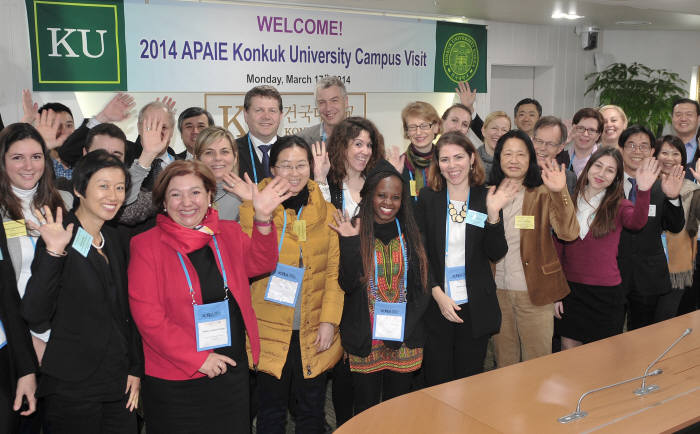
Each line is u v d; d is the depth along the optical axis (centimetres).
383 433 194
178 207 220
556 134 385
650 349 265
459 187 295
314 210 269
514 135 310
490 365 419
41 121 343
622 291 342
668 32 822
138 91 483
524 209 317
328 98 394
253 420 344
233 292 232
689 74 833
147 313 217
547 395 221
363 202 269
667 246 396
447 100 691
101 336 218
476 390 225
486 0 544
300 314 267
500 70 758
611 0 563
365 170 322
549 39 754
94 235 224
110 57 466
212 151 300
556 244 352
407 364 272
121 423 229
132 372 228
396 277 268
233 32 518
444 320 292
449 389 226
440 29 638
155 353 226
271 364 260
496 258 289
